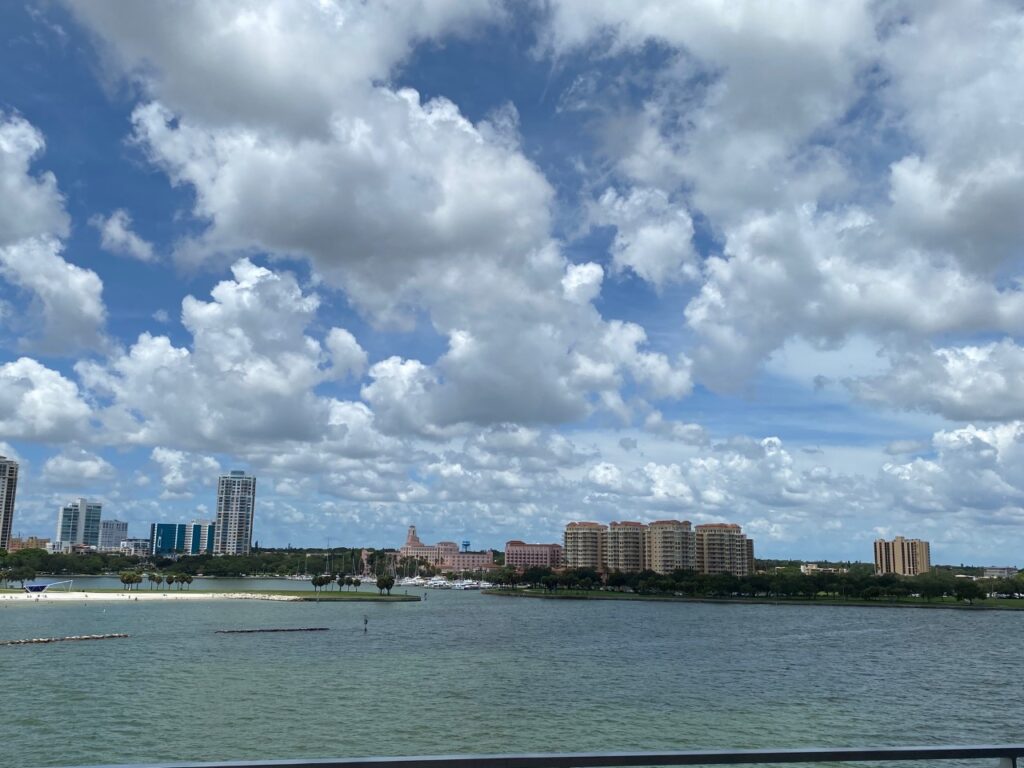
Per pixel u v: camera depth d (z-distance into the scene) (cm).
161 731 6962
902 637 17588
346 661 12000
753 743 6838
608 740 6856
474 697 8812
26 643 14138
